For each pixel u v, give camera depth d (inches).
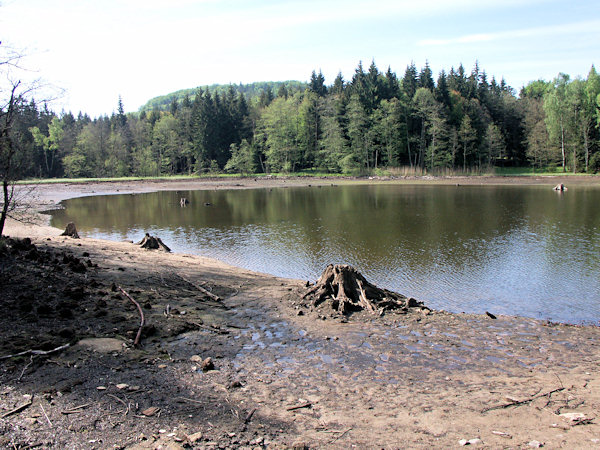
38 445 185.0
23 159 494.9
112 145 4069.9
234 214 1413.6
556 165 3171.8
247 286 541.3
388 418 228.4
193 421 215.5
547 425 218.8
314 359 314.7
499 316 441.7
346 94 3661.4
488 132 3221.0
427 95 3218.5
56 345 287.4
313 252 816.3
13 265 443.8
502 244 850.8
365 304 449.4
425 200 1691.7
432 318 423.8
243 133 4099.4
